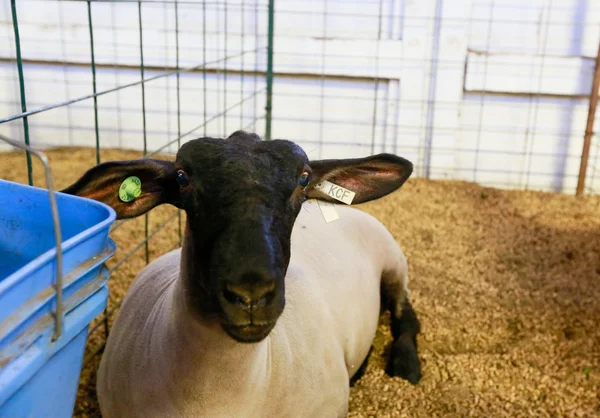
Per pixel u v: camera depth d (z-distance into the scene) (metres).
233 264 1.60
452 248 4.85
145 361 2.07
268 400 2.14
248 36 6.52
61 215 1.52
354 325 2.93
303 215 3.20
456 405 3.02
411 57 6.35
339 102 6.64
